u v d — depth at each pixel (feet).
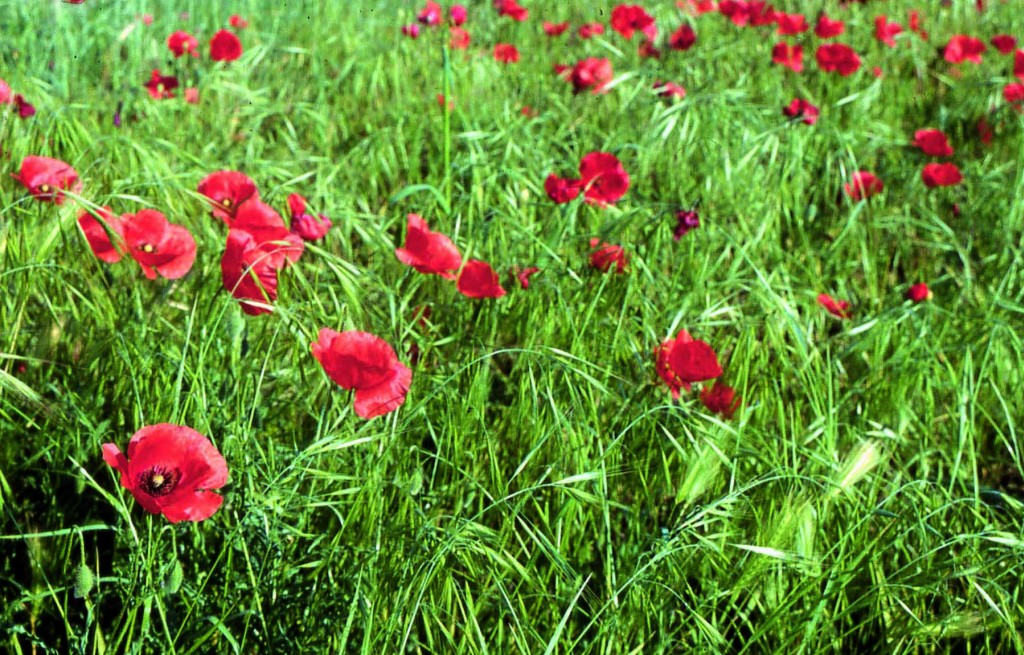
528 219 9.09
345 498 7.30
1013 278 8.99
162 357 7.34
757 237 9.16
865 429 8.10
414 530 7.03
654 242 8.83
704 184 9.76
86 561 7.17
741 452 7.40
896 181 10.52
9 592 7.07
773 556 7.06
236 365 7.28
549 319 8.00
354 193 9.51
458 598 7.01
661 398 7.76
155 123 9.92
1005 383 8.33
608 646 6.95
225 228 8.50
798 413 7.85
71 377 7.43
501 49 11.63
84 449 7.18
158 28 12.10
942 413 8.40
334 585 6.99
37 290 7.55
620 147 9.89
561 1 15.49
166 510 6.49
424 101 11.03
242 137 10.12
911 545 7.49
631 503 7.68
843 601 7.24
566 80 11.59
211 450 6.62
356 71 11.60
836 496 7.38
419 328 8.18
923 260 9.71
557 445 7.48
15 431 7.27
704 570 7.31
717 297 8.81
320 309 7.32
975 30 15.30
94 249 7.38
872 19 15.19
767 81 11.93
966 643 7.32
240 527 6.80
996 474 8.22
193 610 6.83
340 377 6.93
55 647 7.02
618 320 8.10
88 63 11.14
